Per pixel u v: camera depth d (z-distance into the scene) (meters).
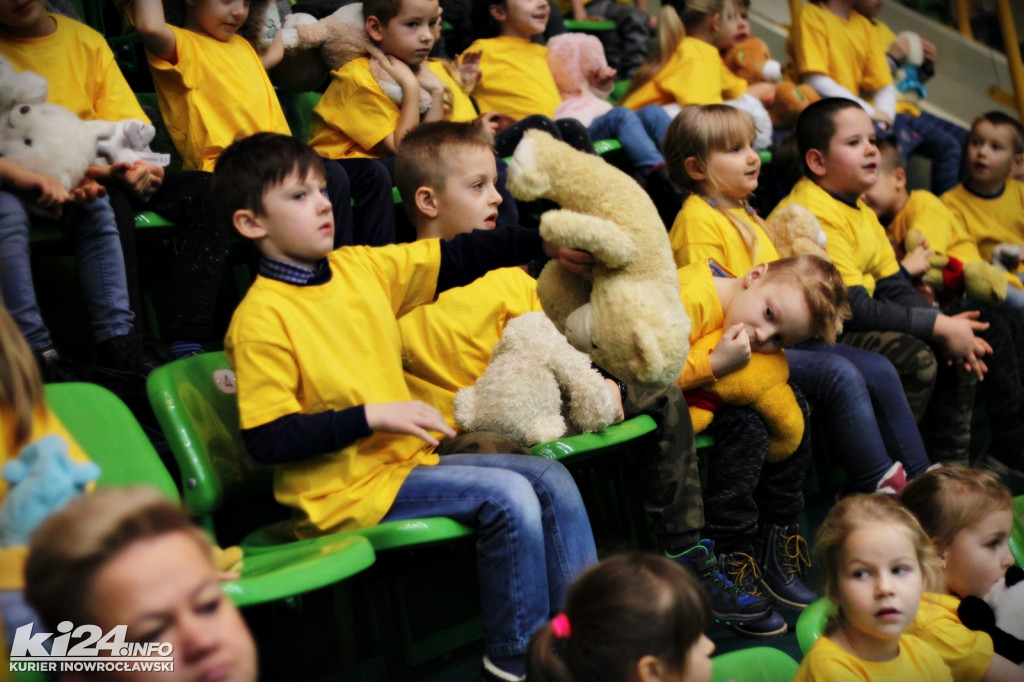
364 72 3.07
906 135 4.77
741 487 2.50
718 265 2.80
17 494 1.41
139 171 2.32
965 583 2.03
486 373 2.17
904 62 5.06
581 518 1.92
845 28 4.72
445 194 2.47
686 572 1.38
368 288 1.97
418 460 1.93
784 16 5.63
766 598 2.47
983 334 3.56
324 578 1.55
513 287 2.43
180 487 2.21
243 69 2.80
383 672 2.20
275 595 1.49
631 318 1.75
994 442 3.58
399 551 1.93
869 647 1.72
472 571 2.40
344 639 2.15
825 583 1.77
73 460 1.49
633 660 1.31
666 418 2.36
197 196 2.41
